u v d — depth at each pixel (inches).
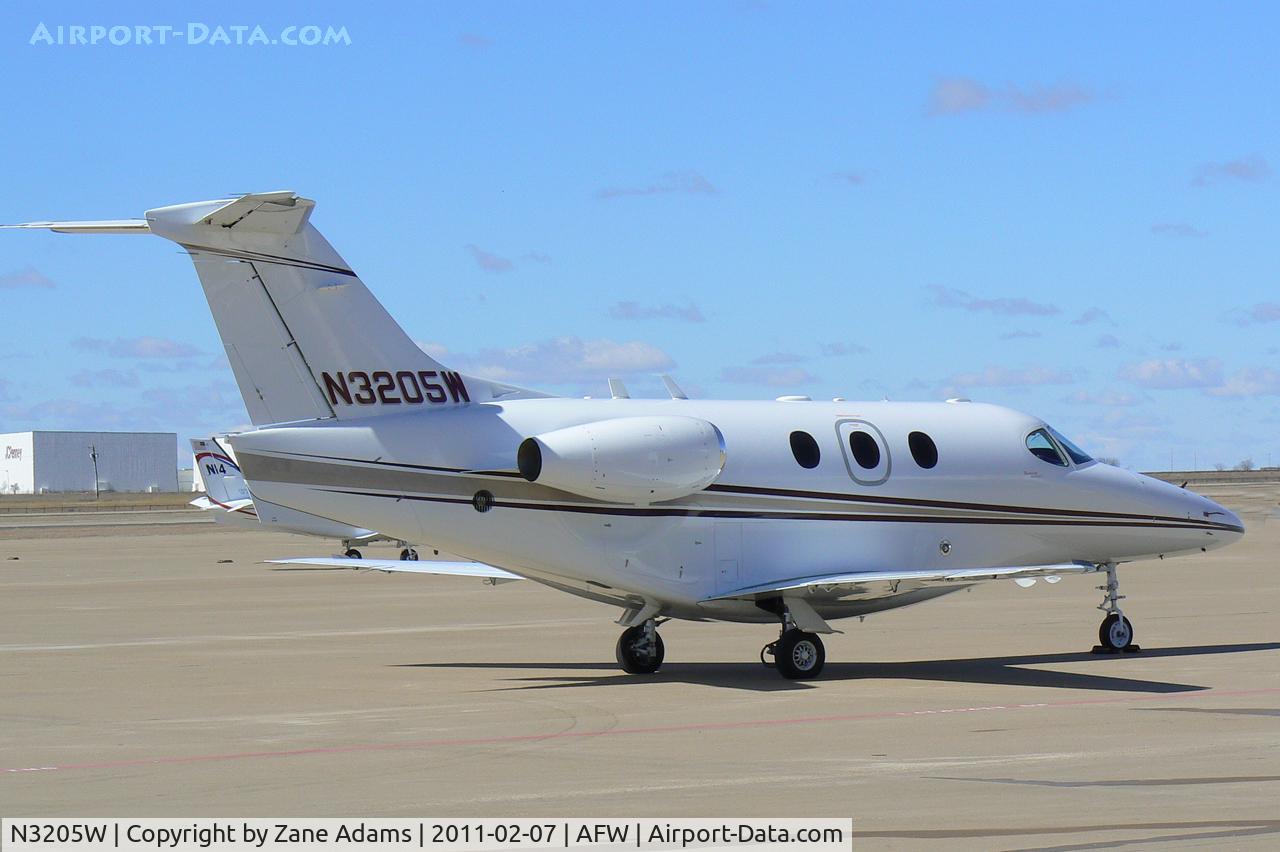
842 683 1520.7
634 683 1541.6
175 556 4788.4
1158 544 1846.7
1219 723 1189.1
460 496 1509.6
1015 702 1338.6
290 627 2313.0
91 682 1587.1
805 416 1689.2
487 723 1237.1
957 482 1742.1
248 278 1467.8
